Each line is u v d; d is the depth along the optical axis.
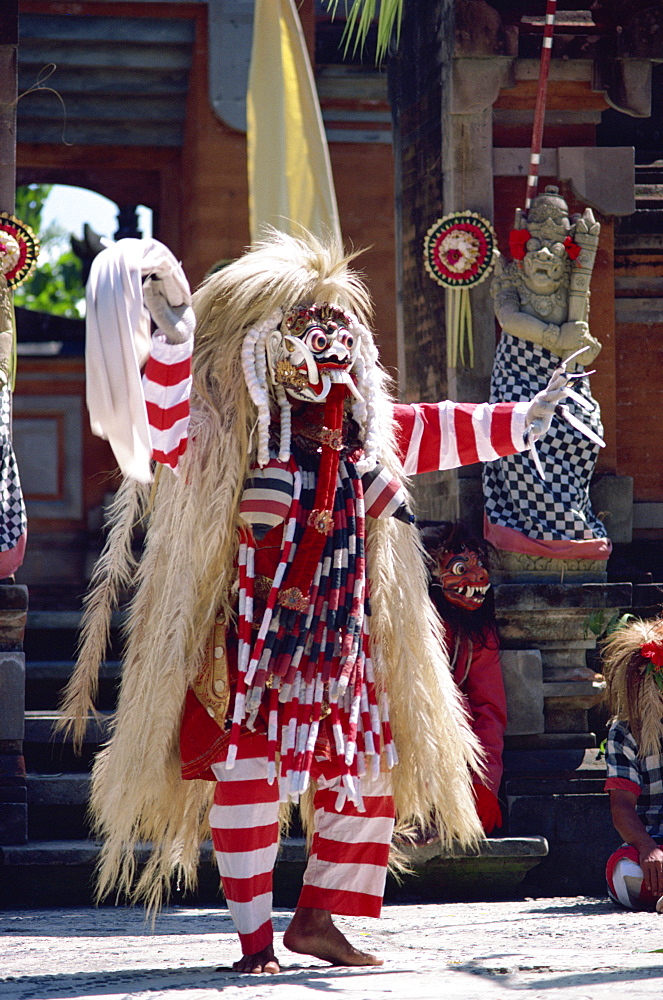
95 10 17.86
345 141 19.33
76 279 34.94
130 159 20.17
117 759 6.18
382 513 6.48
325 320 6.37
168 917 8.53
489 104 11.61
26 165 20.00
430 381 12.42
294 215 13.59
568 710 10.79
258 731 6.04
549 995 4.62
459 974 5.46
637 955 5.89
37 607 17.31
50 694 12.01
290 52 13.71
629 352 12.51
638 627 9.43
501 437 6.92
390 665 6.45
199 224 18.48
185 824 6.59
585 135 12.03
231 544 6.19
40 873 9.34
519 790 10.38
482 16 11.51
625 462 12.45
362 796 6.23
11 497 10.30
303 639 6.05
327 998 4.71
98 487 21.59
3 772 9.91
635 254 12.48
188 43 18.42
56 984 5.45
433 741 6.39
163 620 6.13
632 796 9.06
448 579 10.27
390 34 13.02
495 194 11.85
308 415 6.42
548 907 9.15
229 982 5.40
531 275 11.15
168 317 5.86
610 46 11.87
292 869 9.42
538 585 10.71
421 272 12.66
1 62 10.74
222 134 18.48
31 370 21.62
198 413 6.27
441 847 9.50
